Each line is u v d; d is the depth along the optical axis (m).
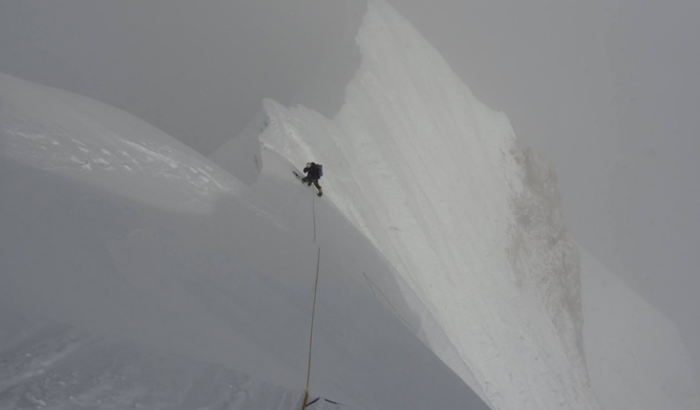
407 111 24.86
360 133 21.78
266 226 11.08
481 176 27.33
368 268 13.43
